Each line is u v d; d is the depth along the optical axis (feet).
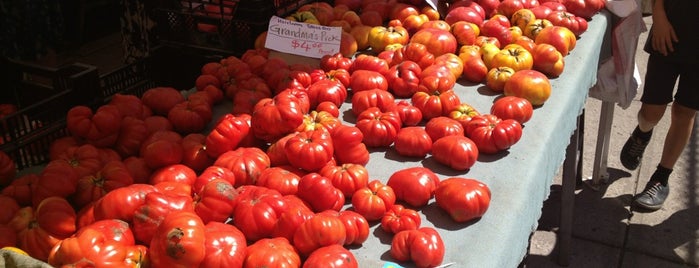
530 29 10.25
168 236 4.66
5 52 15.61
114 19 21.39
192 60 9.93
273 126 6.83
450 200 5.96
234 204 5.60
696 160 15.49
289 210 5.39
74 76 7.68
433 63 9.15
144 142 6.77
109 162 6.10
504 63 9.11
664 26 11.41
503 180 6.73
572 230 12.85
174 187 5.90
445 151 6.89
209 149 6.70
